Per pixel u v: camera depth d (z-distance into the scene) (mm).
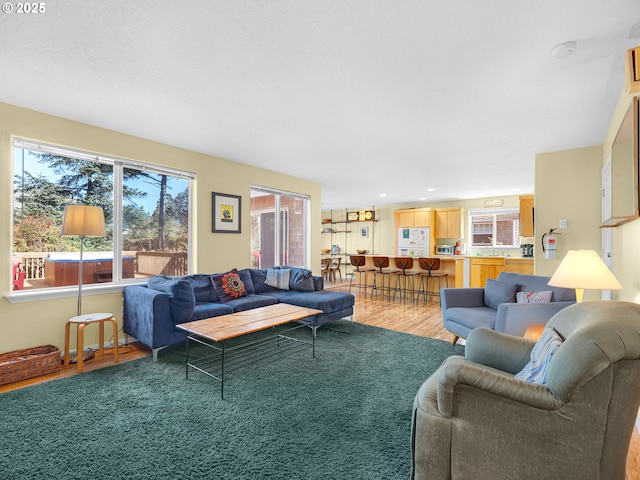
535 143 3896
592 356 1104
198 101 2783
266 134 3619
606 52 2031
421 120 3186
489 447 1262
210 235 4484
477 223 8609
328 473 1547
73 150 3271
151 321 3029
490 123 3256
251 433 1872
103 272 3549
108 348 3398
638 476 1583
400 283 6867
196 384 2523
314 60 2148
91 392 2377
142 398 2287
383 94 2635
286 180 5719
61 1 1603
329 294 4398
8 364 2508
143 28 1820
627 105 2451
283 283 4715
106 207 3578
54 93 2637
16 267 3018
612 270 3342
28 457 1652
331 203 9602
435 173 5543
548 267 4250
